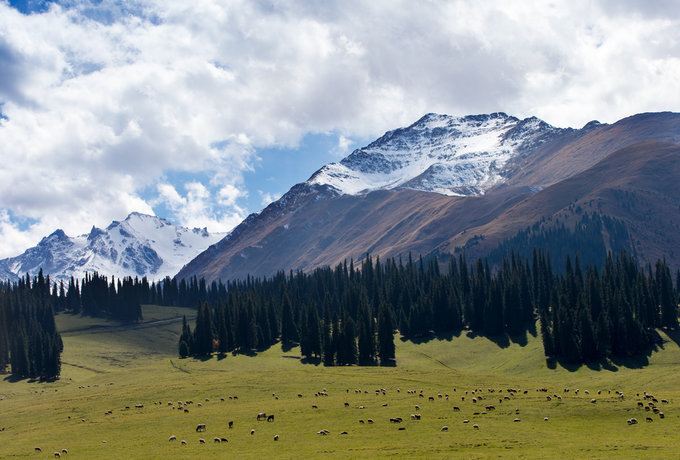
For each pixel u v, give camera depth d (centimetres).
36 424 9400
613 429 6919
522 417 7594
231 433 7538
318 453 6325
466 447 6322
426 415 7844
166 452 6788
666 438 6375
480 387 10525
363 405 8719
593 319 16862
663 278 16862
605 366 14550
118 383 14288
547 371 14925
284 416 8288
